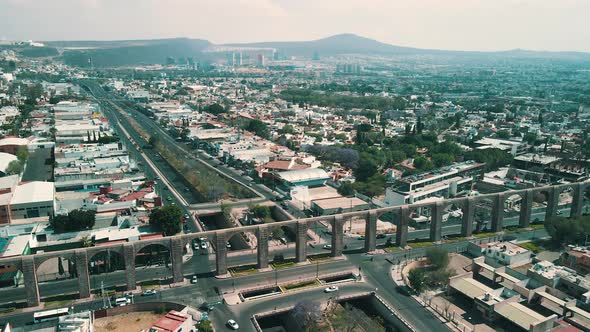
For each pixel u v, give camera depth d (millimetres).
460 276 196875
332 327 168875
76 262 181375
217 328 165375
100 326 166500
